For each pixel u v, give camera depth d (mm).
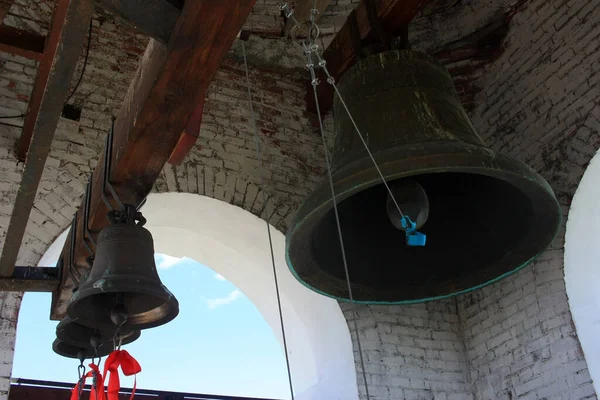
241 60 4762
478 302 4434
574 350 3740
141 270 2066
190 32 1722
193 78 1860
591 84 4102
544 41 4523
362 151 2455
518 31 4762
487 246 2658
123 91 4148
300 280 2598
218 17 1693
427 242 2715
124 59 4285
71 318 2213
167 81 1859
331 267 2629
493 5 4938
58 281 2535
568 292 3873
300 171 4500
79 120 3898
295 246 2459
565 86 4262
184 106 1940
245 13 1704
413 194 2322
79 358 2502
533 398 3871
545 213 2459
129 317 2293
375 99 2635
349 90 2746
